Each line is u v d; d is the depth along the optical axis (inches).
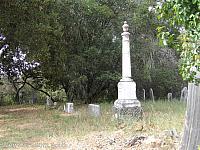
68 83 1078.4
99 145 350.0
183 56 127.1
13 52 1000.2
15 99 1289.4
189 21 112.3
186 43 120.3
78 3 959.6
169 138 331.0
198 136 213.2
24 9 765.9
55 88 1135.0
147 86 1139.3
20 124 575.2
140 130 413.4
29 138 424.8
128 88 585.9
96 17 989.8
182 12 111.8
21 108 984.3
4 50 993.5
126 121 503.5
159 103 820.6
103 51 979.3
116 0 1022.4
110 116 601.6
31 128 514.9
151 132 390.6
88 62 990.4
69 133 441.1
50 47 924.6
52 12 898.7
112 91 1114.1
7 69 1113.4
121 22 997.8
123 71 603.2
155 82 1131.3
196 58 118.3
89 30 1003.3
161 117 502.6
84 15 983.6
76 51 1005.8
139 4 1008.9
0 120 649.6
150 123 450.9
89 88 1083.9
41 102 1300.4
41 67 1000.2
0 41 895.1
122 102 578.2
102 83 1074.1
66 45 978.1
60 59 941.8
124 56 604.1
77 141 384.5
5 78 1237.1
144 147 320.5
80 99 1098.1
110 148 331.3
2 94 1296.8
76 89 1088.8
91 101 1093.8
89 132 443.2
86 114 665.6
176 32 129.3
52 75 1019.3
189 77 128.6
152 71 1075.9
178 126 395.9
